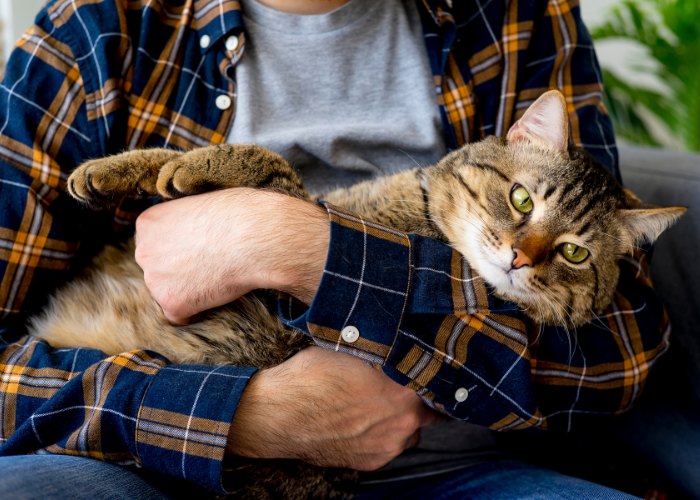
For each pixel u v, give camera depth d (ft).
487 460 4.71
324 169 4.90
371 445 3.78
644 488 4.90
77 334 4.12
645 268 4.61
